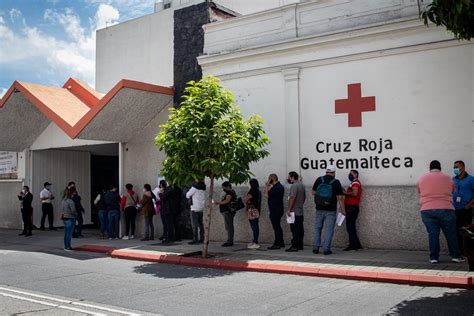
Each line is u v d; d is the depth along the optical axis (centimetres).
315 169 1256
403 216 1120
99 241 1530
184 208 1493
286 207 1288
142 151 1630
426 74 1116
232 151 1079
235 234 1378
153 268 1084
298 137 1283
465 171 1034
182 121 1097
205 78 1159
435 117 1101
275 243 1224
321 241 1223
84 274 1012
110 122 1515
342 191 1123
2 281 942
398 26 1137
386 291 793
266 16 1377
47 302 760
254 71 1370
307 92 1279
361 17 1215
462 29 765
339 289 820
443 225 937
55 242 1573
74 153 2086
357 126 1199
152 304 737
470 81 1066
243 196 1379
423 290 789
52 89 1717
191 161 1109
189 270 1052
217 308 705
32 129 1903
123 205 1579
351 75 1215
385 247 1138
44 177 2000
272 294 793
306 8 1305
